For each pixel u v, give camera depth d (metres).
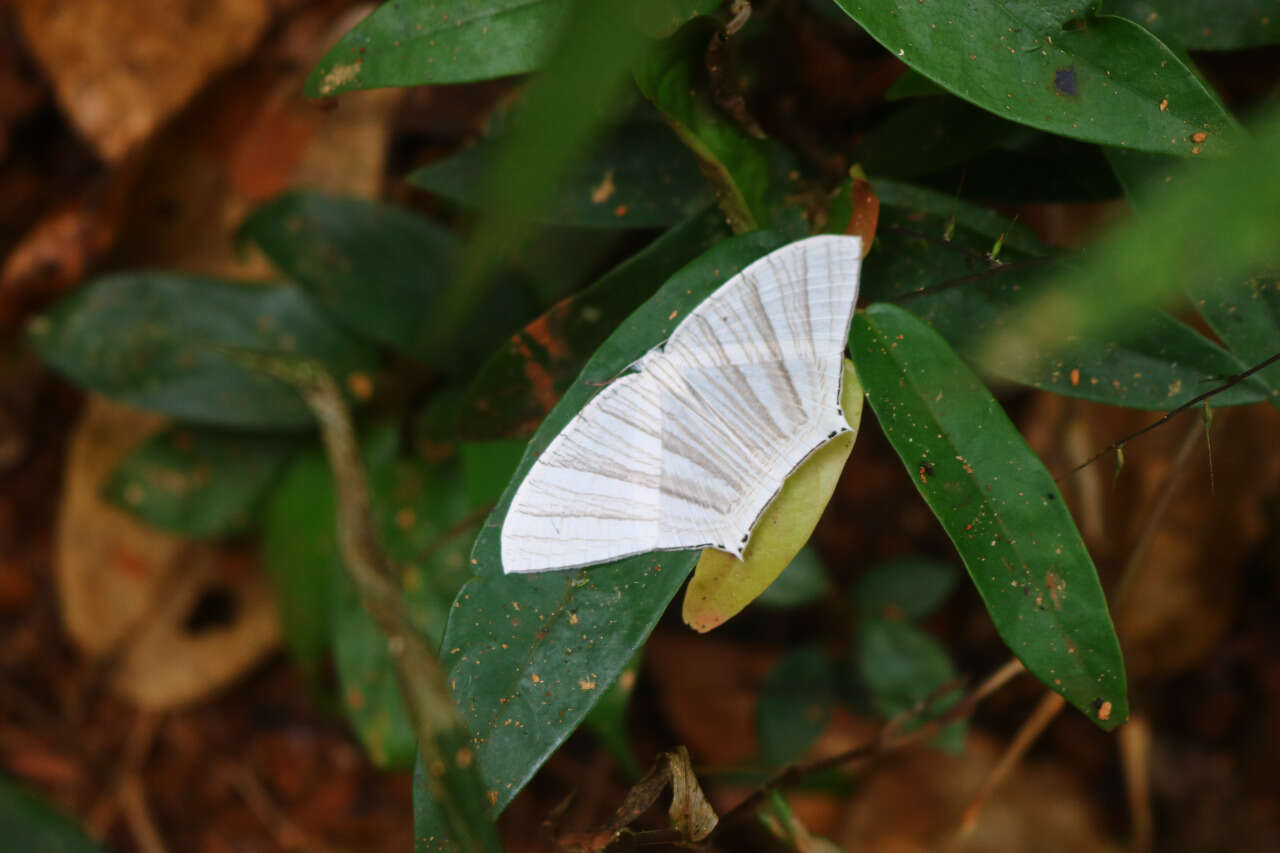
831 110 0.47
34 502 0.64
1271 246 0.29
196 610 0.60
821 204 0.45
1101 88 0.42
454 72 0.43
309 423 0.52
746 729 0.57
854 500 0.58
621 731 0.48
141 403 0.52
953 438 0.43
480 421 0.46
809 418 0.42
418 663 0.42
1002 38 0.42
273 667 0.63
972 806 0.49
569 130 0.24
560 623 0.43
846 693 0.53
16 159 0.58
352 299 0.51
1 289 0.59
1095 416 0.51
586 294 0.45
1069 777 0.55
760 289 0.42
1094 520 0.51
